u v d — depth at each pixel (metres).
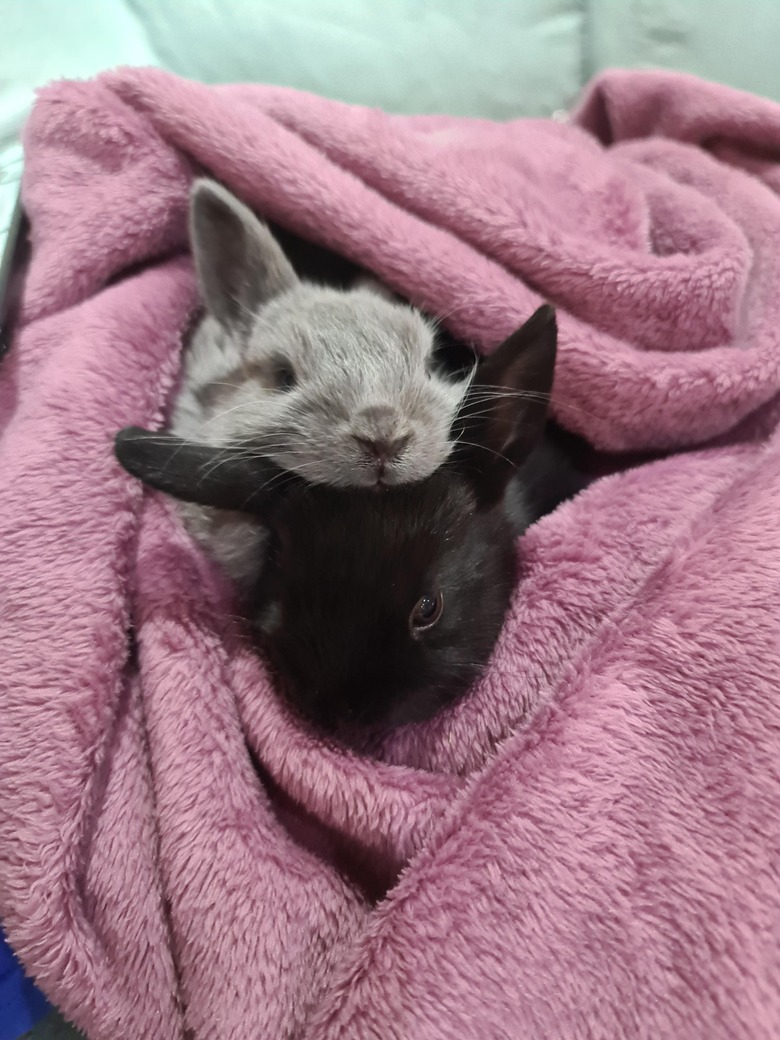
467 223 0.22
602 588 0.18
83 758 0.16
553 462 0.22
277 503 0.19
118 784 0.17
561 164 0.24
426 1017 0.13
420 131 0.27
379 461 0.18
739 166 0.29
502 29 0.35
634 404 0.21
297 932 0.15
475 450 0.19
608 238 0.23
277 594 0.18
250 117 0.23
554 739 0.15
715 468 0.20
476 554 0.19
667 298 0.21
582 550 0.18
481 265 0.21
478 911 0.14
